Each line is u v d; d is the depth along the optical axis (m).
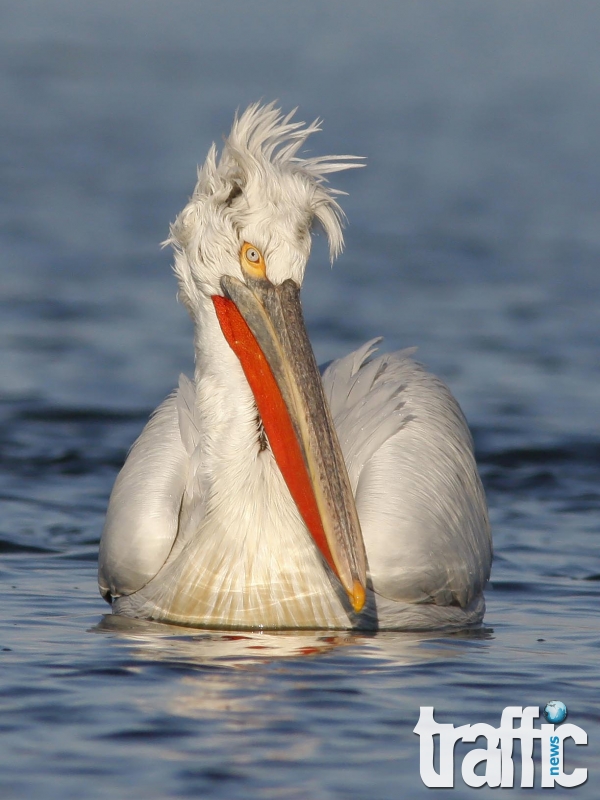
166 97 70.25
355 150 55.84
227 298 10.80
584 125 66.06
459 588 11.40
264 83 76.75
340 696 8.38
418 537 11.10
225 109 66.38
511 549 13.83
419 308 28.52
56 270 32.03
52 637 10.03
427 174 51.06
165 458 11.77
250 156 10.66
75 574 12.52
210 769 7.04
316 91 74.38
